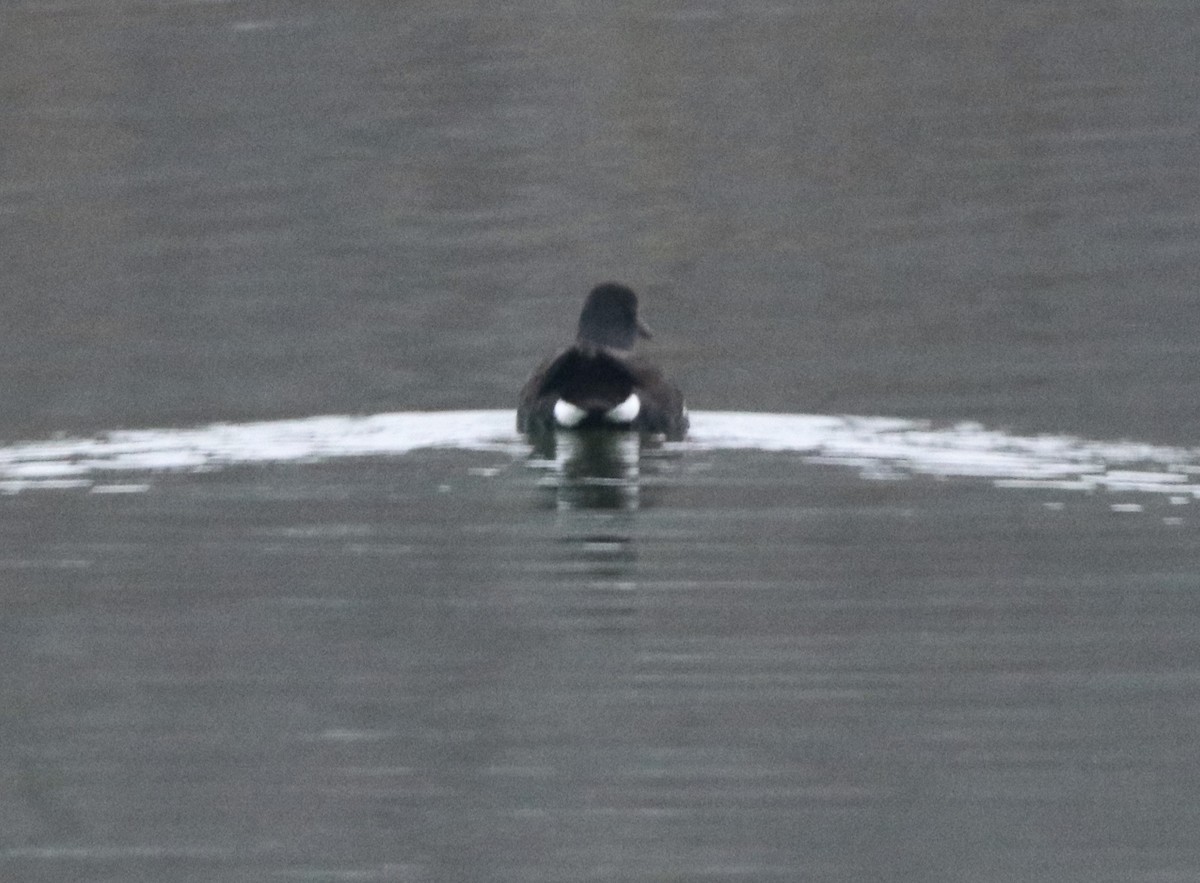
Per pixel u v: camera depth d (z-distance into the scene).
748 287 69.56
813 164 81.19
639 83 90.06
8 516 45.09
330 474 47.91
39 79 89.44
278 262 72.38
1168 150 81.12
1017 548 42.62
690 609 40.16
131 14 95.50
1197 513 44.34
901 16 98.75
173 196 78.31
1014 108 86.31
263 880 32.28
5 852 33.22
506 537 43.47
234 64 90.69
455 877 32.03
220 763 35.31
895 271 70.38
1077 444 50.00
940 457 48.12
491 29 95.19
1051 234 73.25
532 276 70.62
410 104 86.88
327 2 97.94
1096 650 38.38
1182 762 34.69
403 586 41.41
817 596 40.53
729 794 34.03
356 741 36.16
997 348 61.66
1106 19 97.19
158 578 42.03
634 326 54.19
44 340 64.50
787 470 47.38
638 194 78.31
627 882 31.78
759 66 91.56
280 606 40.69
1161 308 65.12
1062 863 32.16
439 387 58.78
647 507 45.03
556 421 48.97
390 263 71.44
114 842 33.47
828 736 35.72
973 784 34.16
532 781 34.53
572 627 39.56
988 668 37.81
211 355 62.69
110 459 49.47
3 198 78.88
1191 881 31.39
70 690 37.97
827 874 31.92
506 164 82.19
